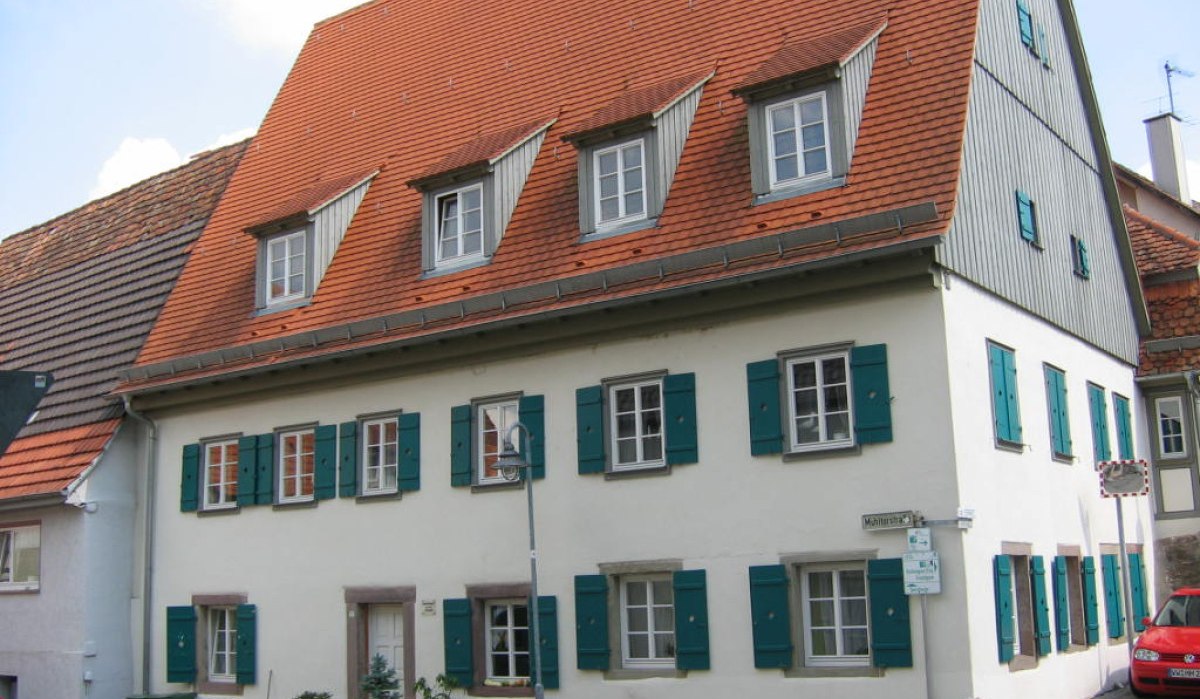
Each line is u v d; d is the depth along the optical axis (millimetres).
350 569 19031
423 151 21547
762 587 15016
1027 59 19031
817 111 15992
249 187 24312
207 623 20891
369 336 18844
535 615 15445
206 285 22672
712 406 15797
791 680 14734
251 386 20422
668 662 15977
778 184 16141
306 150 24016
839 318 15000
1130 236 24172
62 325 25609
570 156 19047
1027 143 18375
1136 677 16469
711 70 18516
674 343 16250
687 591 15617
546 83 20969
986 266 15812
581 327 16828
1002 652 14414
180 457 21531
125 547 21875
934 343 14352
